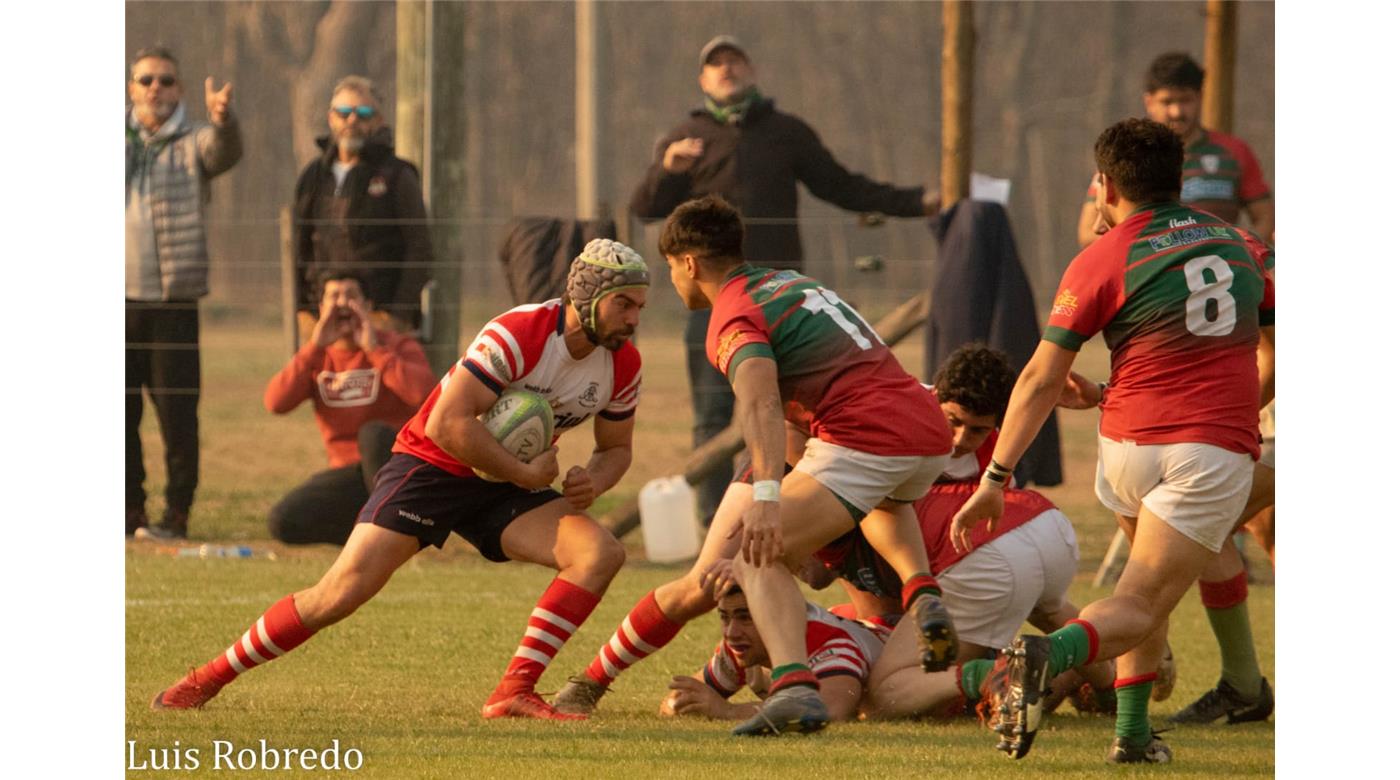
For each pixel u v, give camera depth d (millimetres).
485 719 18531
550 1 177750
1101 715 20328
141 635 24328
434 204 42344
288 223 37594
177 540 36469
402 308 37094
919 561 18328
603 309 18062
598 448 19719
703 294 18016
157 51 35781
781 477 16719
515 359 18188
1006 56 164625
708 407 37281
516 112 175500
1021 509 19750
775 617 17469
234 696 20094
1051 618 20266
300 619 18734
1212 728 19766
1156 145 16391
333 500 34719
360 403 35281
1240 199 34625
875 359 17672
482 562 35094
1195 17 166500
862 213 38250
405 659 23219
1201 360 16000
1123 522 17812
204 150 36000
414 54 43969
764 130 37500
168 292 36062
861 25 175000
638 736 17359
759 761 16000
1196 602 31438
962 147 36812
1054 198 165250
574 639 25469
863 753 16578
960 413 19297
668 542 35500
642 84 176250
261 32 158750
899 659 19141
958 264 35406
